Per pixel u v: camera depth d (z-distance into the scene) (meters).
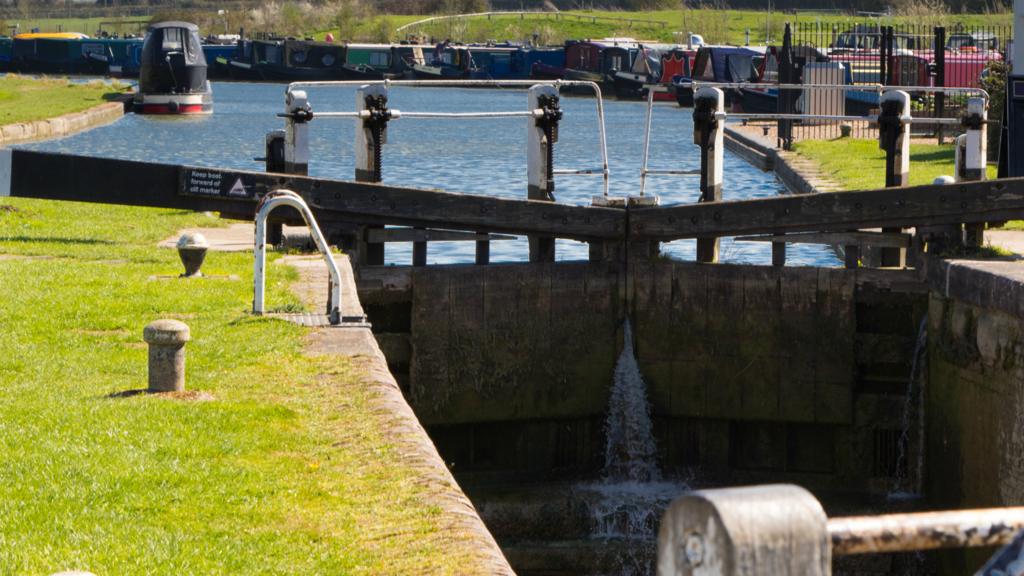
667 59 92.44
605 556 17.06
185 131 59.72
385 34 146.50
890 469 19.66
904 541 3.71
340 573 7.28
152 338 11.02
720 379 20.25
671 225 20.02
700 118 20.39
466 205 19.80
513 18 149.25
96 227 21.33
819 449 20.12
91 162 19.23
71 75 123.56
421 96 101.88
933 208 18.77
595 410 20.59
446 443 20.25
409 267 19.81
